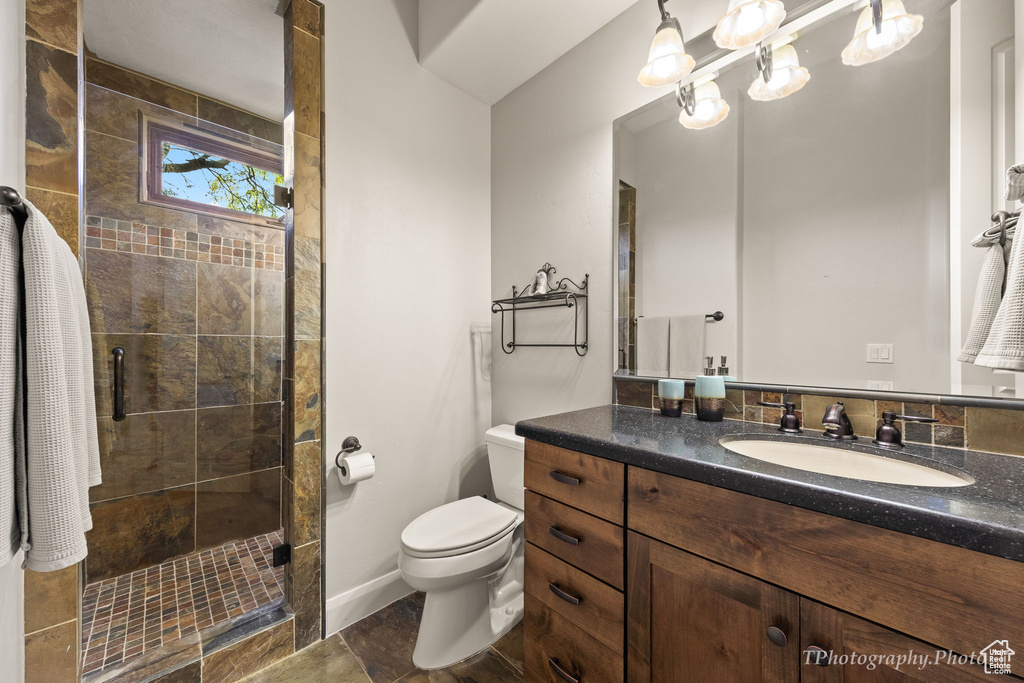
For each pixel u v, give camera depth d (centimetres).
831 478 69
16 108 92
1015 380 86
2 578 79
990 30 89
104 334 179
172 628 146
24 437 69
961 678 53
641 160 152
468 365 206
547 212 187
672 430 109
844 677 62
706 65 134
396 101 178
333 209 158
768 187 122
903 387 99
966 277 91
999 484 68
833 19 111
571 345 176
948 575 54
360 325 166
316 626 151
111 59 185
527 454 116
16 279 68
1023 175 74
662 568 84
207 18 163
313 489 152
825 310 111
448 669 137
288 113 154
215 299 208
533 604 112
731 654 75
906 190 99
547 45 174
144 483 189
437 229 193
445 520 152
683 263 140
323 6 156
